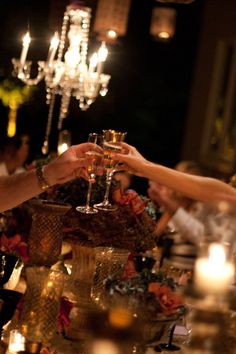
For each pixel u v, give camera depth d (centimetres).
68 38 542
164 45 1214
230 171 1052
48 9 546
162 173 342
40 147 870
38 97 872
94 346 183
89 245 276
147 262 329
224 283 188
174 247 479
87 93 544
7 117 832
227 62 1088
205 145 1101
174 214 505
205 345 195
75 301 274
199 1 1160
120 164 333
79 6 516
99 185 296
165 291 222
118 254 262
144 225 287
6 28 779
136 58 1212
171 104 1242
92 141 290
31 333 233
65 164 276
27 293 237
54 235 271
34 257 272
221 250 194
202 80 1112
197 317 195
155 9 769
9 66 782
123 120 1222
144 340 223
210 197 349
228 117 1077
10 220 358
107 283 229
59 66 527
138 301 220
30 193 278
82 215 279
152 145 1251
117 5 580
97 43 609
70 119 1054
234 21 1082
